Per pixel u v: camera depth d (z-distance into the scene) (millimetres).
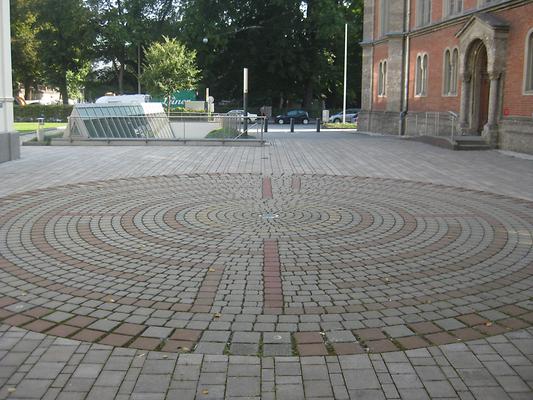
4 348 4789
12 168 15664
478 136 23094
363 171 15570
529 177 14586
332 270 6910
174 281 6488
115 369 4445
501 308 5746
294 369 4465
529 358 4645
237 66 63719
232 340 4969
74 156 19047
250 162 17531
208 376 4352
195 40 58688
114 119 24609
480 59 23875
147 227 8953
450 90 26344
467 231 8844
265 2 61125
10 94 17328
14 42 62375
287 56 62250
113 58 64250
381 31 34781
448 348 4824
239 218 9578
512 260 7375
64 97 66875
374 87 36219
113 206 10508
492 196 11852
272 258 7371
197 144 24109
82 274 6723
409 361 4598
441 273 6836
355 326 5277
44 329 5176
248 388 4184
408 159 18562
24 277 6617
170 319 5422
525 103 19984
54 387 4180
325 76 66000
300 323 5340
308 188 12656
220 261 7238
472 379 4312
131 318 5438
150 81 42719
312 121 61844
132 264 7102
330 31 58844
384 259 7367
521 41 20203
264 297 6004
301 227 8984
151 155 19531
